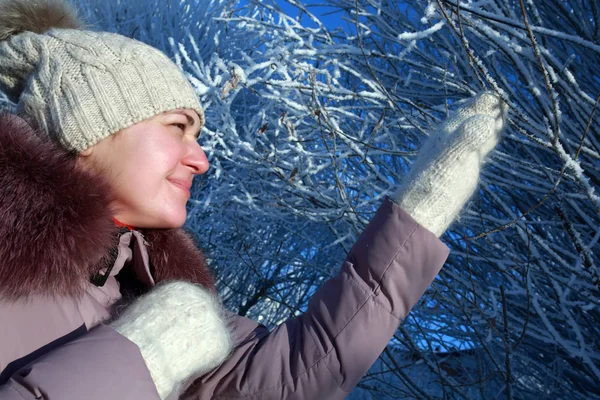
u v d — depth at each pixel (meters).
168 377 0.89
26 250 0.89
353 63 2.72
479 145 1.07
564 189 2.23
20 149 0.96
